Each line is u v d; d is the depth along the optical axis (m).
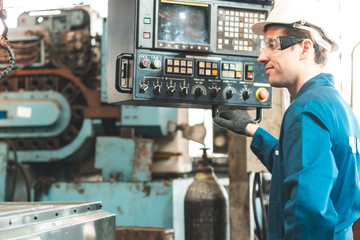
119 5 1.92
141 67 1.74
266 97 1.90
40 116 3.71
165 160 3.84
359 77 2.25
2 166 3.49
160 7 1.77
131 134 3.45
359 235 2.11
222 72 1.85
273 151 1.55
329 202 1.21
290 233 1.21
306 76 1.43
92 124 3.68
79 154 3.79
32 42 3.83
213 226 2.69
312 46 1.43
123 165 3.38
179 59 1.78
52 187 3.38
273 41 1.46
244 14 1.89
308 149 1.23
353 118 1.39
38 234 1.24
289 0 1.50
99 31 3.87
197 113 4.16
